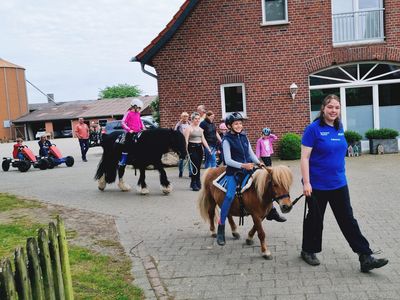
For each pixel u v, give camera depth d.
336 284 5.10
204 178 6.93
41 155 18.22
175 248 6.73
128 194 11.24
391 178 11.73
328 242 6.64
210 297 4.96
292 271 5.58
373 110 17.52
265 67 17.12
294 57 17.05
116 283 5.36
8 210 9.53
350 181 11.66
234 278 5.46
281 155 16.69
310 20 16.89
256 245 6.70
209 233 7.46
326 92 17.55
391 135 16.78
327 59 17.00
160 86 17.48
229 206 6.24
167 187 10.95
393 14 16.94
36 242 3.60
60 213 9.21
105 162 11.55
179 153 10.51
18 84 68.44
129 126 11.08
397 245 6.34
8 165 18.25
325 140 5.43
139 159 10.92
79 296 4.97
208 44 17.19
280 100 17.19
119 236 7.45
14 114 67.50
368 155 16.73
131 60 17.36
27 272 3.40
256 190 5.83
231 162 6.05
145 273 5.71
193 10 17.11
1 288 3.06
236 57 17.16
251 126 17.36
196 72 17.31
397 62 17.09
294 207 9.10
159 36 16.98
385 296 4.71
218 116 17.36
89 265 6.01
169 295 5.05
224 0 16.97
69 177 14.95
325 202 5.63
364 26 17.38
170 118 17.55
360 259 5.43
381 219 7.76
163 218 8.59
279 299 4.81
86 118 56.91
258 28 17.02
